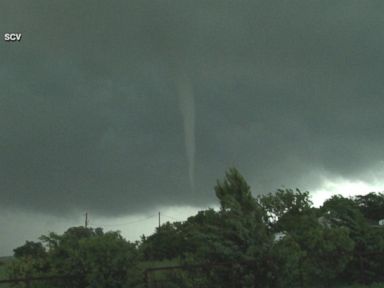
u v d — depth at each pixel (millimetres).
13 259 19953
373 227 29969
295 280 23297
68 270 18000
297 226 28922
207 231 22656
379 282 26656
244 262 21297
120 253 18500
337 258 25688
